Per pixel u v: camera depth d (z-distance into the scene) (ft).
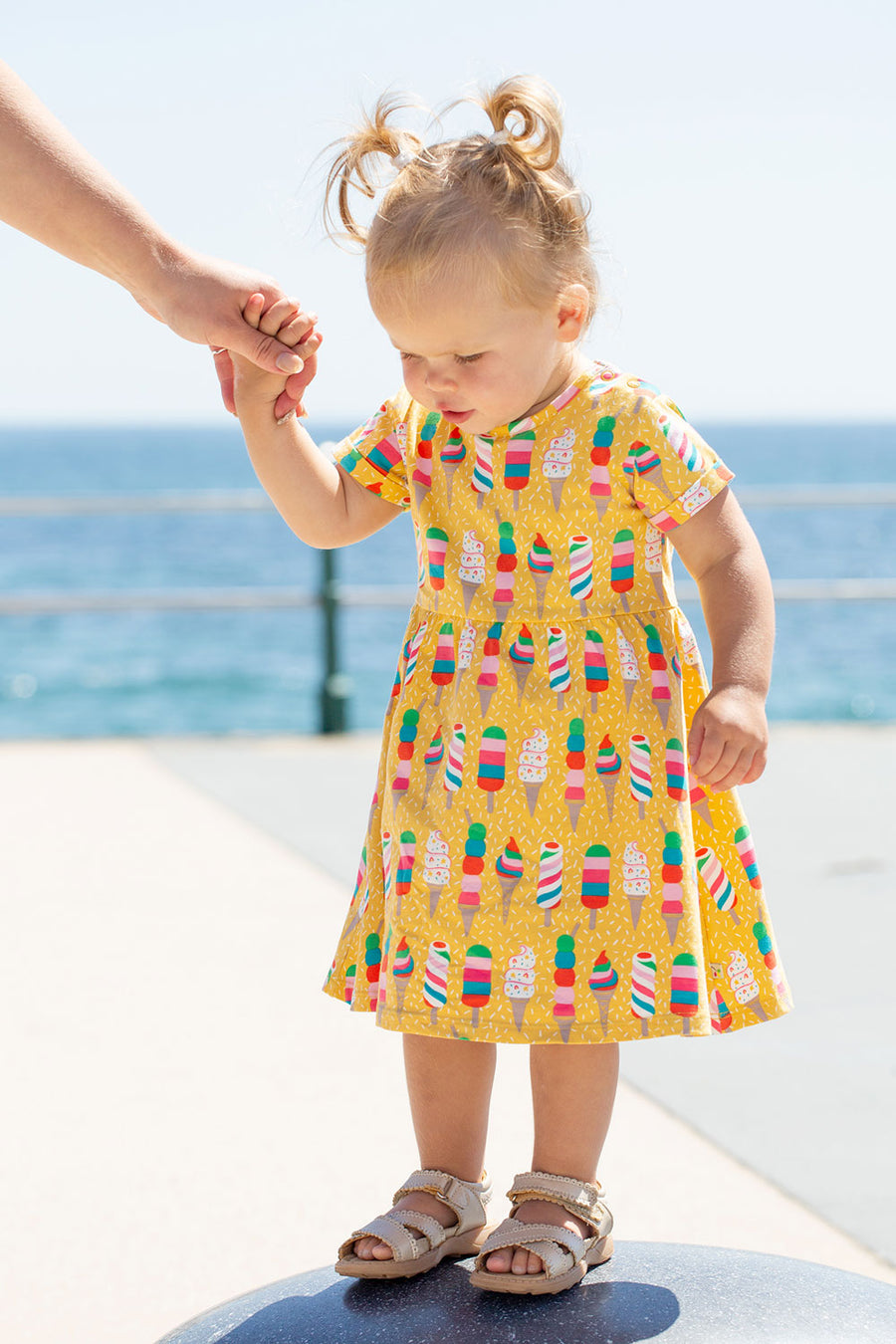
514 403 6.08
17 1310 6.53
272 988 10.87
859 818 15.75
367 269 6.07
